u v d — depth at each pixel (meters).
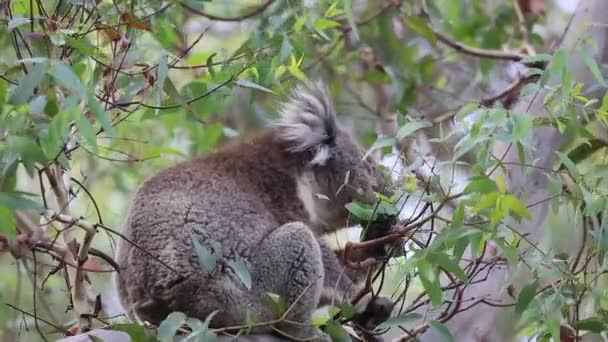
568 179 10.34
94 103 7.71
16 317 11.74
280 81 11.75
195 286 9.88
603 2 12.02
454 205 10.05
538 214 10.40
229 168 11.09
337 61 15.67
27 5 10.10
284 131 11.65
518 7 16.94
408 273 9.09
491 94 15.96
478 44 16.88
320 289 10.29
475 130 8.54
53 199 10.96
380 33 16.14
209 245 10.11
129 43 10.07
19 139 7.51
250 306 10.12
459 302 9.54
